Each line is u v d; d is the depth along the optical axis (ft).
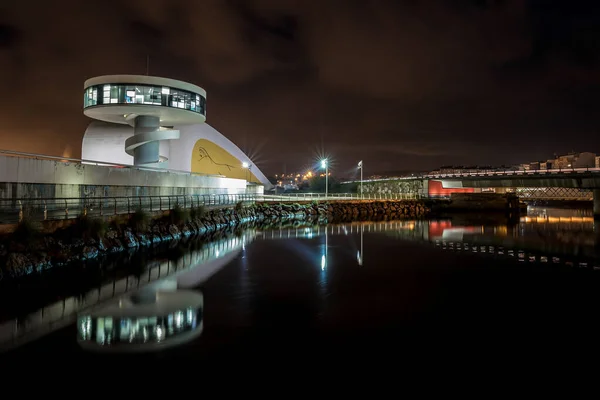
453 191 324.39
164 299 49.49
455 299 51.55
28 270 55.93
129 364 31.68
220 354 33.73
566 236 125.39
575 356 34.50
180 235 102.27
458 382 29.76
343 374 30.66
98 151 200.13
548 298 52.49
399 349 35.40
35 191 78.74
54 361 32.12
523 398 27.76
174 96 146.20
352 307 47.24
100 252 71.36
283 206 206.28
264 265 71.87
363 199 264.11
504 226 161.27
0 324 40.11
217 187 180.34
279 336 37.81
